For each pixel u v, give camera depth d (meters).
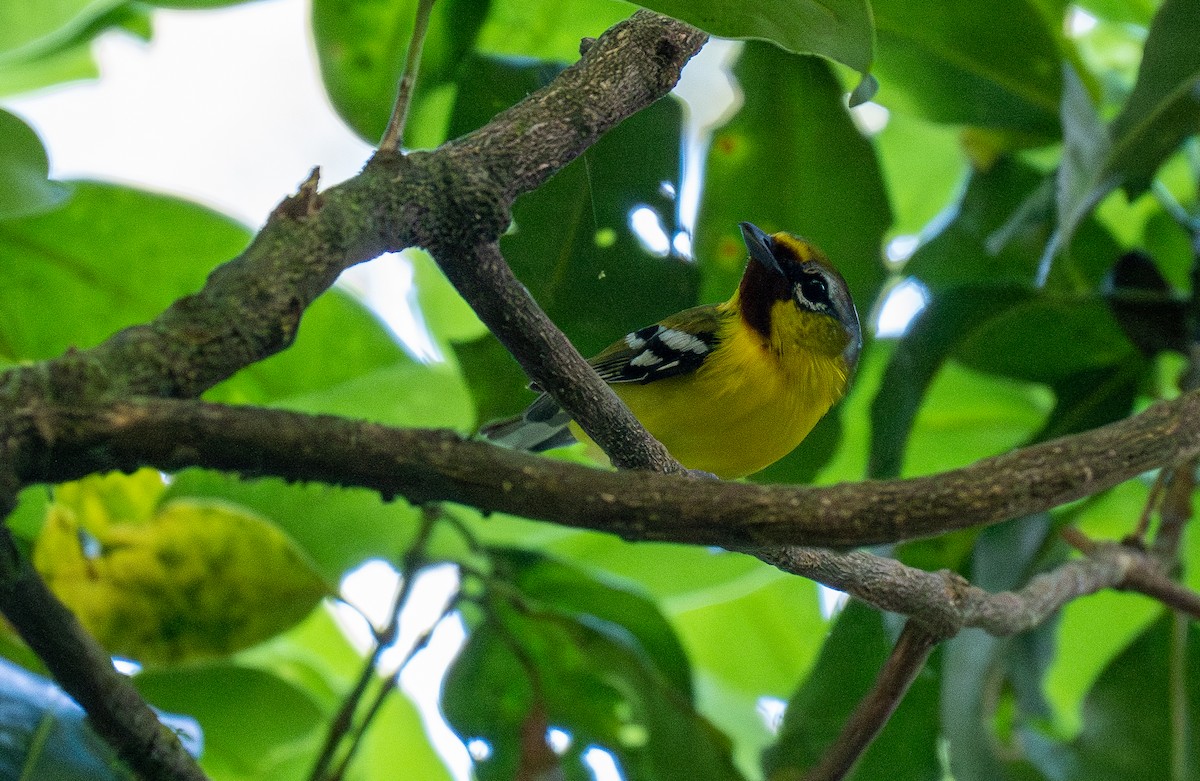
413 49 4.06
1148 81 6.58
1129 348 8.19
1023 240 8.17
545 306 6.25
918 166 9.39
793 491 3.36
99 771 5.63
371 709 6.57
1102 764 7.41
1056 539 7.71
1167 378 8.91
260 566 6.83
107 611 6.73
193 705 7.66
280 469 3.14
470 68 6.32
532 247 6.13
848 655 7.53
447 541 8.02
